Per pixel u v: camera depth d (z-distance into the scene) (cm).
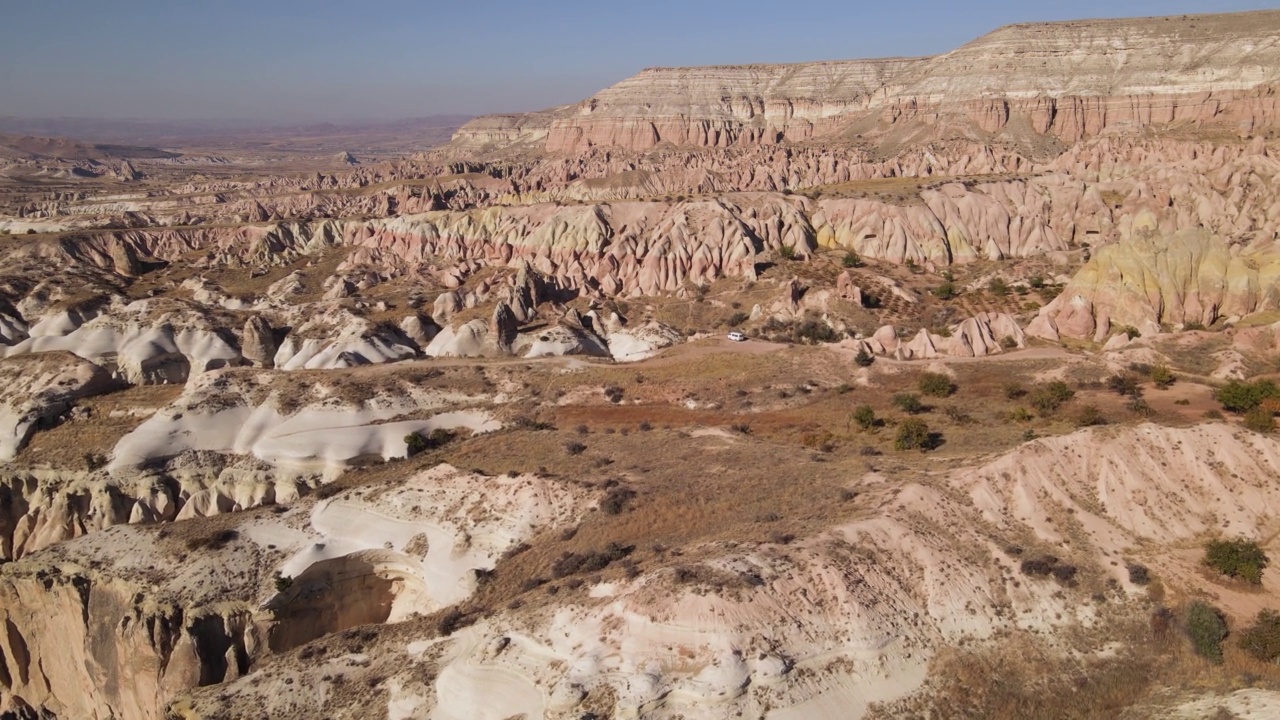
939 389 7025
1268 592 4278
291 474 6744
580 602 4144
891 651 3831
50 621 5419
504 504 5338
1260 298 9044
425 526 5350
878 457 5594
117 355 9700
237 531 5550
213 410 7262
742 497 5084
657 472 5609
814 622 3831
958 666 3859
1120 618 4147
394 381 7800
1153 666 3938
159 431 7069
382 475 6088
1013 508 4688
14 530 7112
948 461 5294
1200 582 4325
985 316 8881
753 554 4156
